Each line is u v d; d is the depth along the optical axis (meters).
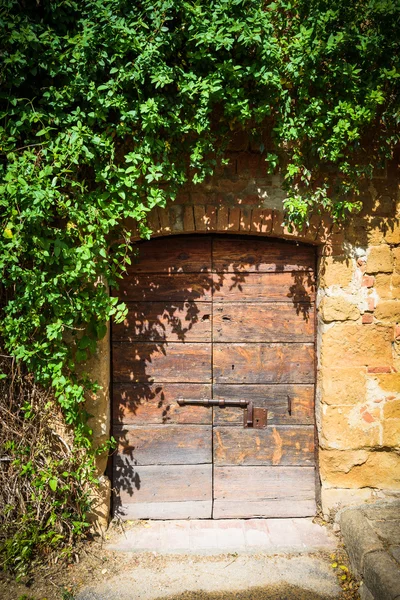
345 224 3.23
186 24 2.76
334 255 3.22
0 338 3.01
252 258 3.38
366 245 3.24
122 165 2.99
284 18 2.90
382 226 3.25
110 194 2.89
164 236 3.34
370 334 3.26
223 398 3.41
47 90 2.83
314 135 2.95
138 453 3.39
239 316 3.39
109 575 2.81
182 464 3.40
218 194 3.16
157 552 3.02
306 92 2.89
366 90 2.89
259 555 3.00
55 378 2.85
